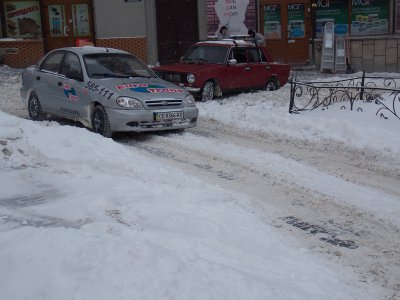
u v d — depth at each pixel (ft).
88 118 33.50
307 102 44.50
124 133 34.50
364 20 71.15
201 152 30.17
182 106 33.78
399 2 69.97
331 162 28.58
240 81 49.83
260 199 22.57
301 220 20.39
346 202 22.26
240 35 72.59
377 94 42.22
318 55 72.74
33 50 72.02
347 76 66.59
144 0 71.56
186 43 73.05
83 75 34.24
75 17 72.49
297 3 72.23
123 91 32.30
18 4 71.82
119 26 72.28
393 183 25.20
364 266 16.85
